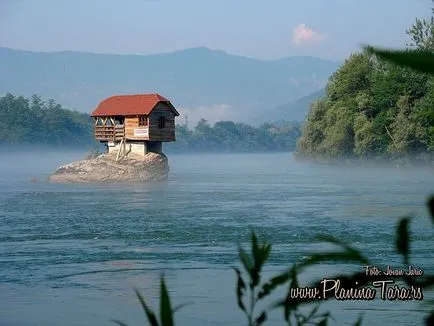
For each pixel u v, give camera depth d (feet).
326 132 481.05
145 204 232.94
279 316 74.90
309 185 329.31
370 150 419.95
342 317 75.41
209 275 107.34
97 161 349.41
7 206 231.30
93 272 112.16
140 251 132.87
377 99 418.92
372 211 196.24
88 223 180.04
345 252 9.00
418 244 125.49
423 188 286.87
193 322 79.82
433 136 365.40
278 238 144.25
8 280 106.42
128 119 340.39
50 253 131.75
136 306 88.28
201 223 175.22
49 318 82.74
